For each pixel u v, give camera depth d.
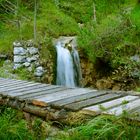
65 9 20.09
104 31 12.74
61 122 3.64
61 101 4.06
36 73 12.20
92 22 15.26
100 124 3.09
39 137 3.89
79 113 3.55
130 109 3.50
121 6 18.00
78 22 19.61
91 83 12.95
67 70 13.52
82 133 3.10
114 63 11.96
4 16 16.56
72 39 14.84
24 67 12.15
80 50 13.27
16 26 15.41
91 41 12.73
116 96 4.42
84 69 13.14
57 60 13.25
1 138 3.89
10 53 12.52
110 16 15.20
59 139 3.29
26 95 4.63
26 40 13.11
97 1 20.22
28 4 18.34
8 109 4.50
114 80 12.10
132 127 2.97
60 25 17.22
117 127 2.99
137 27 12.35
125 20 12.80
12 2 17.84
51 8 19.08
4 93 4.81
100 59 12.55
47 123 3.83
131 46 11.84
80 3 20.81
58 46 13.77
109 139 2.96
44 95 4.61
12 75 11.35
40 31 14.80
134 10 14.59
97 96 4.46
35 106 4.12
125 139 2.90
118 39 12.35
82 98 4.27
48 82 12.63
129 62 11.59
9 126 4.03
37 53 12.43
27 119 4.18
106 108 3.59
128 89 11.64
